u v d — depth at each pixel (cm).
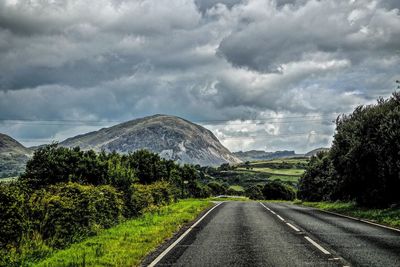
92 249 1214
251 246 1297
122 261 1035
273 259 1067
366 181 3127
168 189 3853
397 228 1839
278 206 4209
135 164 3719
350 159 3156
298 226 1938
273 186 12244
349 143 3375
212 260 1059
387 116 2862
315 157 6594
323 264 998
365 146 3003
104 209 1828
